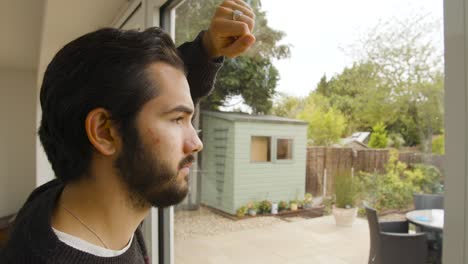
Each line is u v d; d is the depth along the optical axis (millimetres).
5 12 2385
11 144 4574
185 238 2260
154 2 1274
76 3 1639
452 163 406
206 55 657
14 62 4152
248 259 2092
